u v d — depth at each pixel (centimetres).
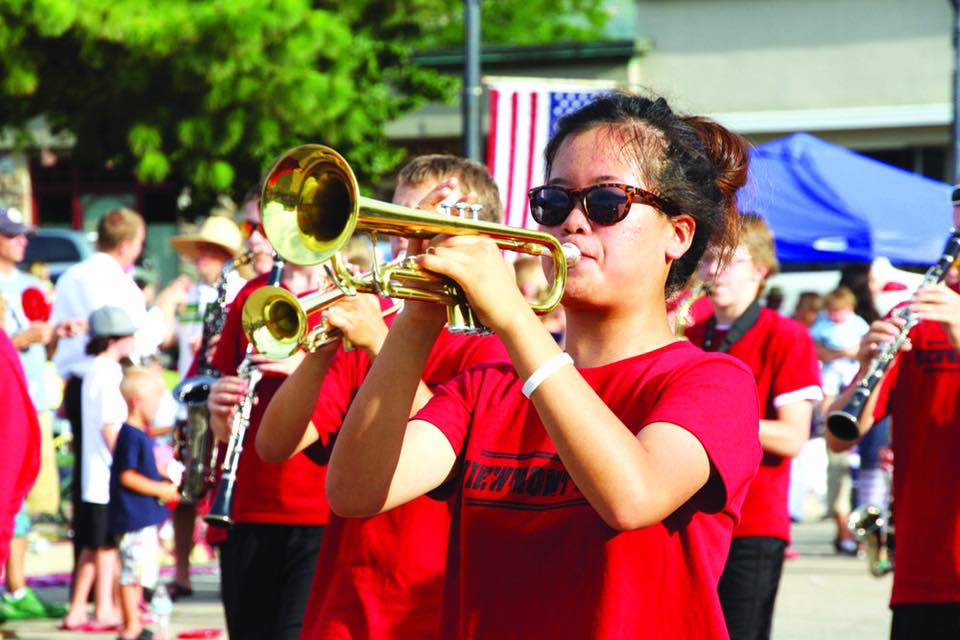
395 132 3591
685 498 353
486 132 3556
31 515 1878
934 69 3350
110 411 1176
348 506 389
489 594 381
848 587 1484
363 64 2755
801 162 2142
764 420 846
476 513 390
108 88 2500
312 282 831
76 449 1260
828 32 3400
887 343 743
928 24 3350
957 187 782
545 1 4009
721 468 358
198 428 876
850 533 1773
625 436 340
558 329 1223
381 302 642
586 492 340
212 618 1291
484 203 653
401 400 380
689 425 357
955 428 738
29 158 3766
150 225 3806
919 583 740
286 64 2389
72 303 1370
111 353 1216
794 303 2681
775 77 3434
